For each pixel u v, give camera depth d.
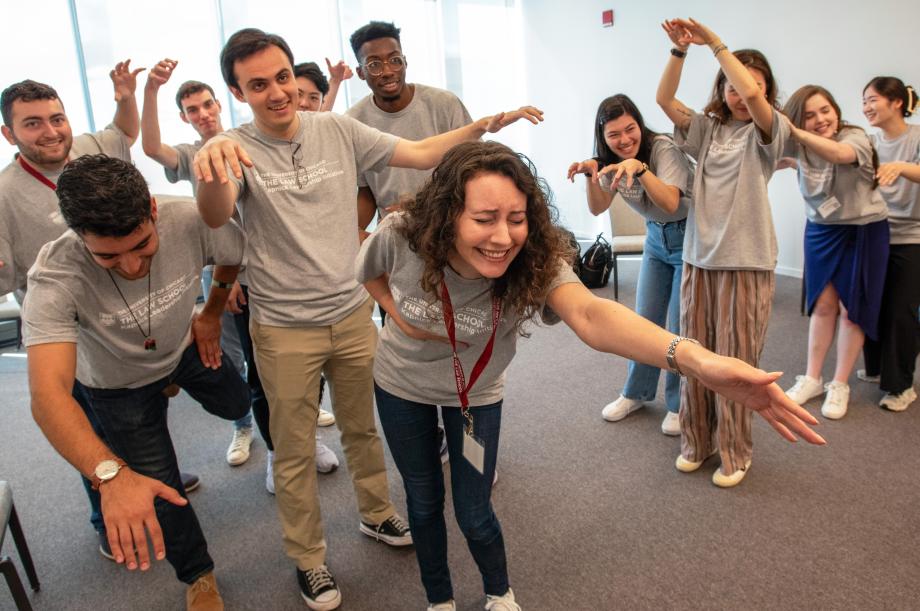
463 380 1.33
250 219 1.61
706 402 2.23
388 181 2.28
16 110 1.71
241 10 4.71
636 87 5.56
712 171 2.04
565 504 2.16
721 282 2.07
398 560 1.94
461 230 1.04
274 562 1.98
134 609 1.82
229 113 4.79
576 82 6.12
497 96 6.57
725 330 2.09
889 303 2.59
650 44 5.34
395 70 2.17
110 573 1.98
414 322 1.29
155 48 4.43
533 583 1.79
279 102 1.52
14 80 4.00
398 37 2.19
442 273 1.14
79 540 2.15
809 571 1.76
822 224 2.64
